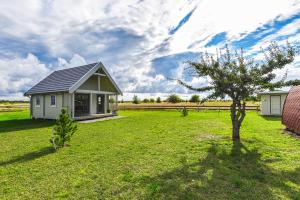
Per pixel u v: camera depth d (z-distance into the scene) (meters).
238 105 8.81
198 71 9.08
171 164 5.67
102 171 5.22
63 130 7.91
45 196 3.95
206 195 3.86
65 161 6.11
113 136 10.09
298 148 7.16
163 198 3.78
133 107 34.41
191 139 9.03
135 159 6.19
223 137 9.39
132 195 3.92
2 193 4.10
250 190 4.03
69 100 17.69
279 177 4.64
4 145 8.35
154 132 11.10
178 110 30.98
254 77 8.02
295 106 10.19
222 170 5.13
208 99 9.09
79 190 4.18
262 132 10.58
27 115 24.59
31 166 5.70
